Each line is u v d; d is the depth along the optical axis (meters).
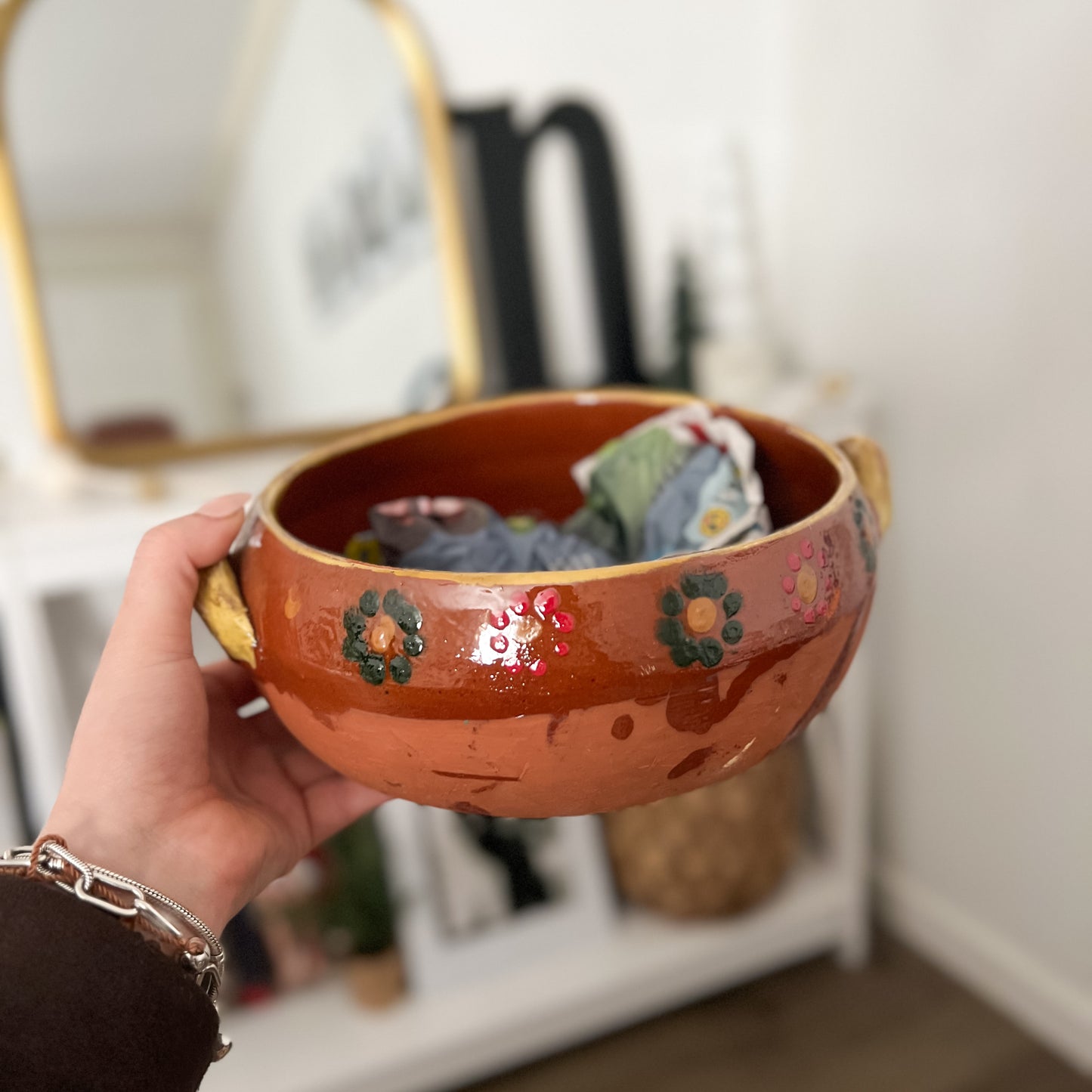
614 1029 1.42
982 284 1.18
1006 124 1.10
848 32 1.28
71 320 1.17
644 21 1.35
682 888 1.37
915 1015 1.40
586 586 0.32
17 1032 0.34
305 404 1.28
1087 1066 1.29
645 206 1.42
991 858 1.38
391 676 0.33
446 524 0.48
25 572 1.03
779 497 0.48
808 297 1.45
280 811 0.55
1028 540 1.20
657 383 1.45
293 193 1.24
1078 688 1.19
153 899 0.42
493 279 1.36
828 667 0.36
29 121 1.12
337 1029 1.29
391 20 1.24
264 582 0.38
